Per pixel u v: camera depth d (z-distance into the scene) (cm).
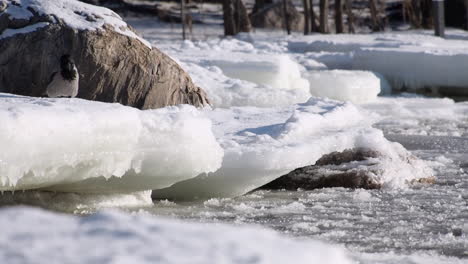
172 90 2672
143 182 1869
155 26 8919
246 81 3916
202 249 446
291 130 2327
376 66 5425
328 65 5666
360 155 2428
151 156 1745
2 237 451
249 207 2028
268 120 2577
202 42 6100
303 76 4653
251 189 2192
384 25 9269
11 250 433
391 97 5094
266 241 475
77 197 1877
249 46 6172
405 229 1800
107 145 1639
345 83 4572
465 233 1770
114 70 2538
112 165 1673
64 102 1731
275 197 2198
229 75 4194
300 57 5766
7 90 2473
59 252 432
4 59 2481
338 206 2077
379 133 2494
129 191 1953
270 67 4172
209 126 1866
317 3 10956
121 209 1909
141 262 425
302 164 2173
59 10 2538
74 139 1559
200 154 1817
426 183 2436
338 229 1794
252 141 2222
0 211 504
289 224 1834
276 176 2173
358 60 5500
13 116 1464
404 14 9094
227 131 2353
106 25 2556
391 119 4122
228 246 455
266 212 1977
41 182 1602
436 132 3650
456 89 5212
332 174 2358
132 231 472
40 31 2481
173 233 474
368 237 1712
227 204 2073
